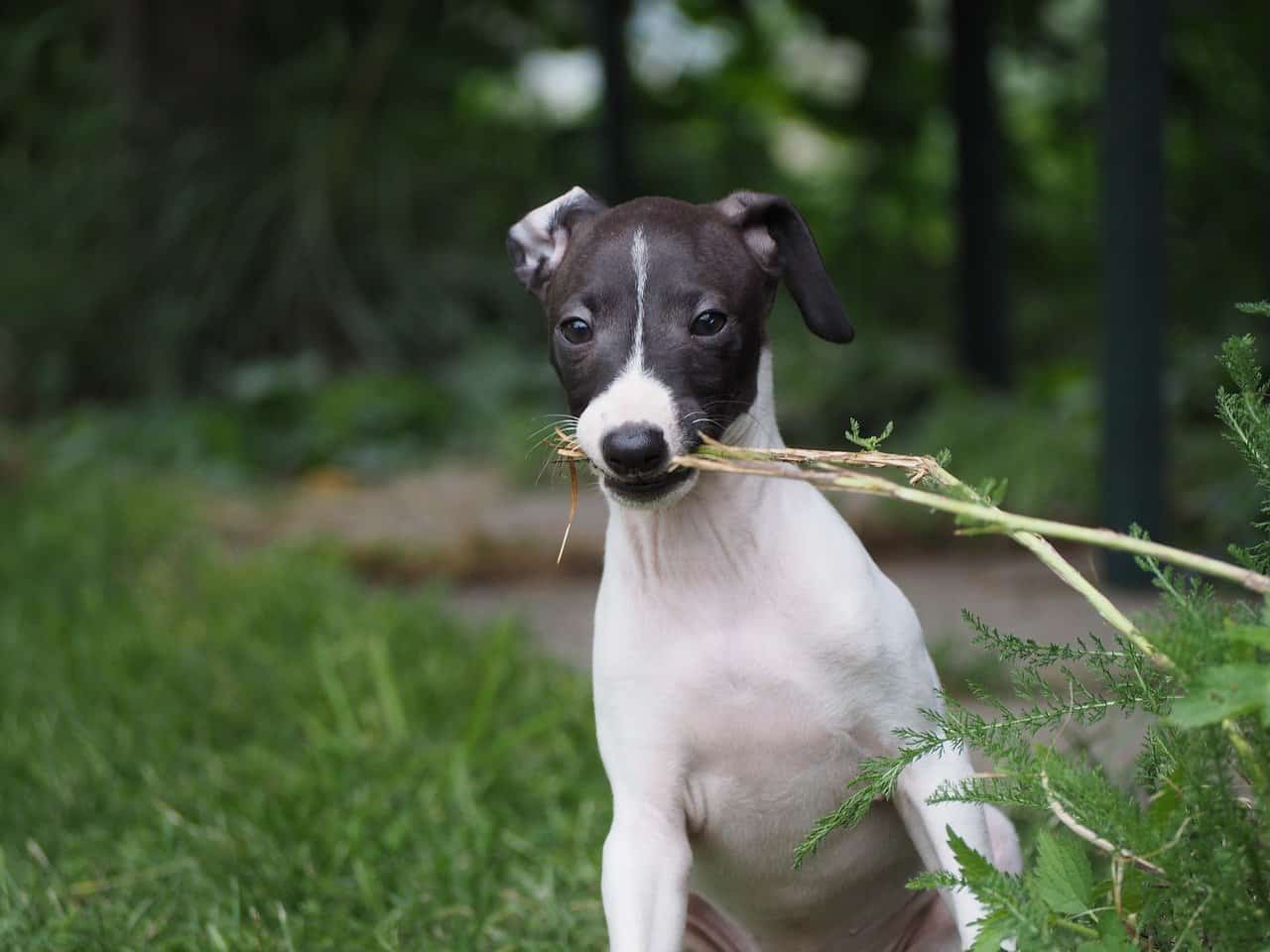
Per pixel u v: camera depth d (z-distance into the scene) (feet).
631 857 9.01
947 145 45.32
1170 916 7.18
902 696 8.97
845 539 9.18
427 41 43.93
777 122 50.65
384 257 41.22
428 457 34.68
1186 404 28.12
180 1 41.19
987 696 8.14
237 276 39.96
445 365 39.73
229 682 17.69
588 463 8.89
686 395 8.66
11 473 30.04
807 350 33.71
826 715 8.95
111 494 27.96
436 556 25.41
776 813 9.30
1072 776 7.16
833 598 8.91
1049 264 46.47
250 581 21.99
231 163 40.78
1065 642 18.75
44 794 14.42
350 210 41.34
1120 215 21.36
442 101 44.19
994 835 9.87
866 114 47.42
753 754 9.09
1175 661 6.63
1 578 23.07
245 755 15.33
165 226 40.04
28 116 42.96
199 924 11.74
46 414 38.70
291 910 11.93
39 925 11.71
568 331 9.04
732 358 8.98
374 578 25.05
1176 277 40.55
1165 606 7.66
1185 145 43.19
